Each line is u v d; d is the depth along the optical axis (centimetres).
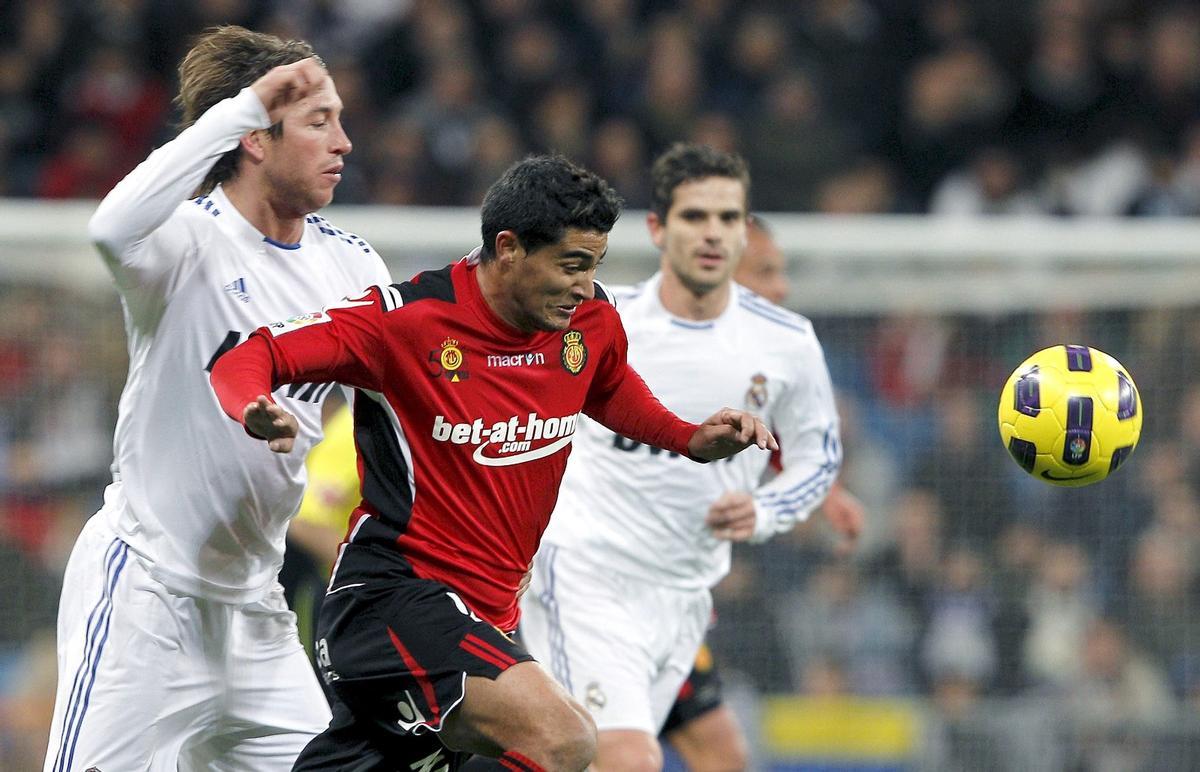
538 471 1467
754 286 2358
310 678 1667
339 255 1606
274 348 1340
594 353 1484
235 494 1522
